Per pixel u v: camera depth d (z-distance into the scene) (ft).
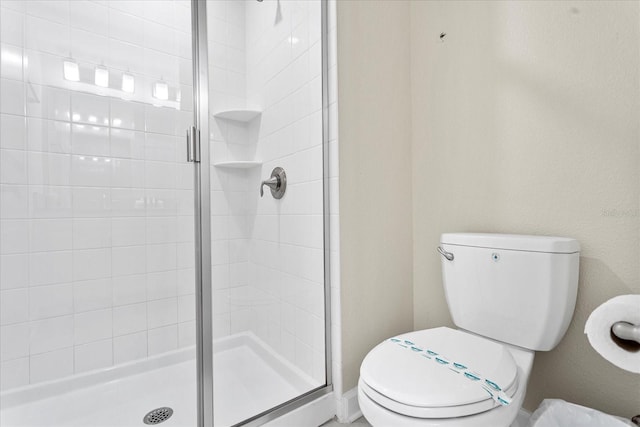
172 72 5.00
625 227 2.92
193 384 4.66
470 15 4.07
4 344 4.05
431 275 4.53
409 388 2.27
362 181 4.17
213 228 4.63
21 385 4.13
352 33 4.09
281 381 4.52
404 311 4.64
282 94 4.76
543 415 2.77
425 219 4.60
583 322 3.15
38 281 4.27
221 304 4.59
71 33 4.51
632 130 2.88
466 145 4.11
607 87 3.01
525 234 3.57
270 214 4.93
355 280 4.07
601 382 3.03
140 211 4.93
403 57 4.70
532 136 3.52
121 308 4.79
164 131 5.02
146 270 4.97
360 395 2.56
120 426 3.92
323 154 4.08
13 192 4.12
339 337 3.90
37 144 4.28
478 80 3.99
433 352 2.79
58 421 4.01
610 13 3.00
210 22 4.82
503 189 3.76
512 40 3.68
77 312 4.50
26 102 4.22
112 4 4.79
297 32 4.49
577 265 2.98
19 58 4.19
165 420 3.99
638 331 1.94
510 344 3.13
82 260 4.55
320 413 3.83
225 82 4.91
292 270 4.58
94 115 4.64
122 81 4.83
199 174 4.42
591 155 3.11
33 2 4.28
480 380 2.33
